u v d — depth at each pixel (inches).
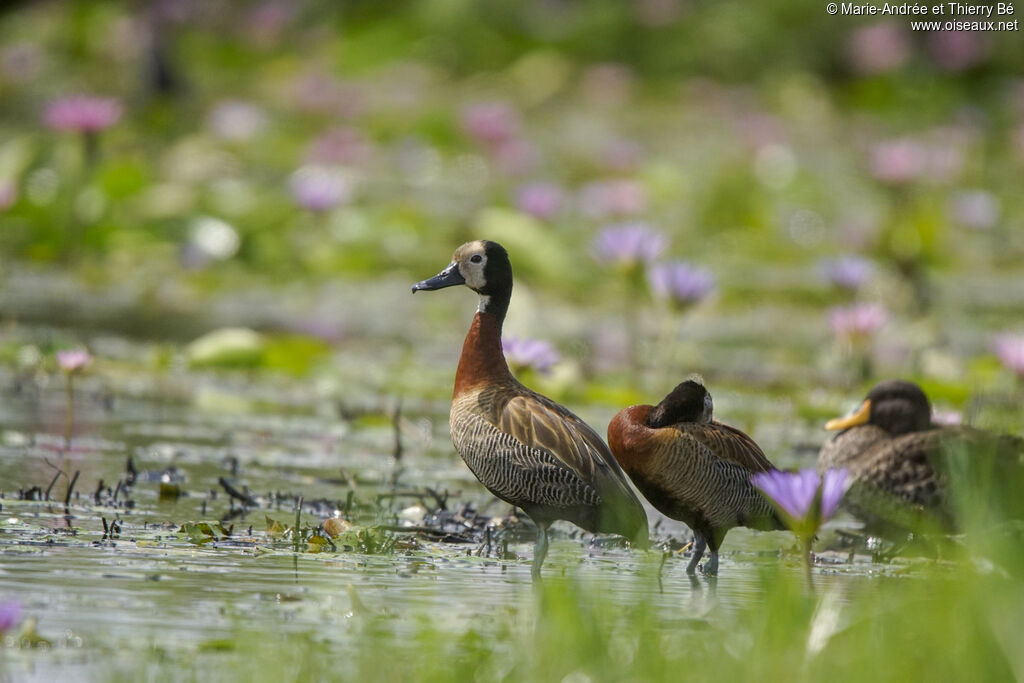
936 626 229.9
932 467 364.5
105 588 269.1
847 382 597.0
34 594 261.4
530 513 337.1
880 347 686.5
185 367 581.6
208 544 315.6
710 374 608.7
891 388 399.2
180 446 440.1
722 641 234.8
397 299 786.8
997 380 589.3
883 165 871.7
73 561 290.0
